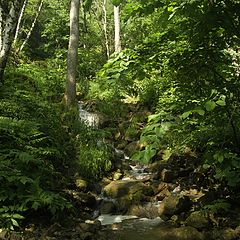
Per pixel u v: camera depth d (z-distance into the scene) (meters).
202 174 6.63
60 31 18.62
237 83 3.75
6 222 4.61
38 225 4.96
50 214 5.25
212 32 3.43
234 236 4.54
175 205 5.67
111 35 20.28
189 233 4.80
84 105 11.04
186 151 7.55
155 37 3.96
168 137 7.99
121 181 7.06
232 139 4.61
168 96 9.33
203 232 4.81
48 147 6.64
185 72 3.88
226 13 2.97
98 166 7.32
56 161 6.90
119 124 10.15
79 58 15.56
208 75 3.92
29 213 5.09
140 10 3.41
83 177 6.96
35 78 11.33
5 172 4.93
